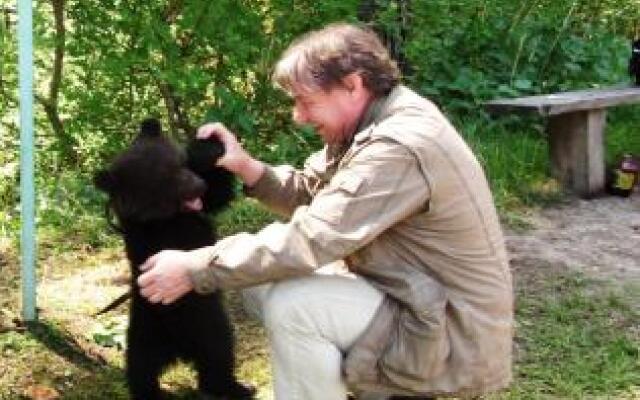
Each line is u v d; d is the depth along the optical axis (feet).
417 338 11.09
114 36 21.71
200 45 22.30
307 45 11.42
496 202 23.15
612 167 25.61
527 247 20.66
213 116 22.91
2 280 17.99
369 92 11.35
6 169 23.27
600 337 16.48
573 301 17.81
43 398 14.06
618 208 23.76
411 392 11.54
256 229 20.89
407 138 10.70
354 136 11.57
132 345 13.78
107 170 13.38
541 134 27.96
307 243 10.72
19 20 14.78
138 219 13.25
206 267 10.95
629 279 19.08
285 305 11.38
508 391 14.53
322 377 11.48
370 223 10.69
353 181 10.71
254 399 14.24
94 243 20.12
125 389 14.40
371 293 11.41
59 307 16.83
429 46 27.63
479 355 11.37
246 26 22.18
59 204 21.40
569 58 30.58
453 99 28.66
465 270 11.27
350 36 11.37
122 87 22.80
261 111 24.53
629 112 30.58
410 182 10.69
